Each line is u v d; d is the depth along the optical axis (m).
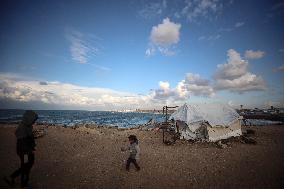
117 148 18.88
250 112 99.06
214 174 11.33
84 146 19.30
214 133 23.09
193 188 9.27
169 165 13.21
